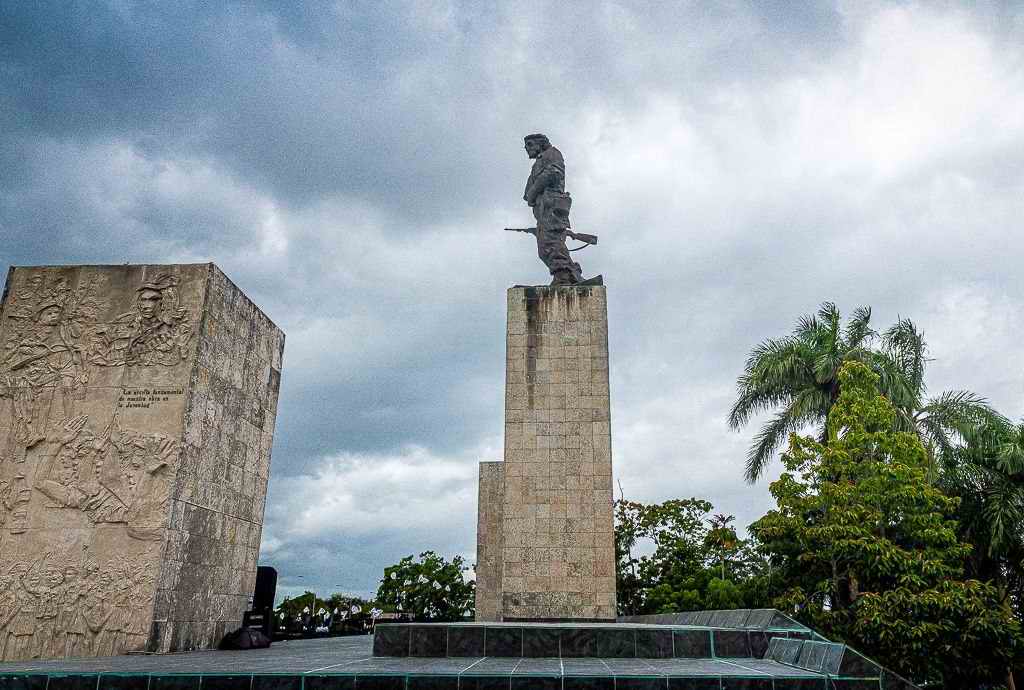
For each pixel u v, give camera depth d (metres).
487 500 31.84
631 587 35.81
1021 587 21.45
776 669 9.37
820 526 19.20
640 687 8.54
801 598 19.59
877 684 8.43
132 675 8.71
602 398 19.83
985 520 20.88
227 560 17.97
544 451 19.58
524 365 20.28
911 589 18.14
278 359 21.50
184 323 17.03
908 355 25.64
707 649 11.11
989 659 18.34
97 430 16.38
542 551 18.89
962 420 22.77
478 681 8.56
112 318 17.20
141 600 15.02
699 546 35.38
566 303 20.66
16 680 8.74
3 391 16.89
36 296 17.55
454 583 45.34
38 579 15.44
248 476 19.28
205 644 16.72
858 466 19.70
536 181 22.34
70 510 15.86
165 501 15.67
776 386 25.91
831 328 25.39
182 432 16.17
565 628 11.23
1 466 16.34
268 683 8.59
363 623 42.94
